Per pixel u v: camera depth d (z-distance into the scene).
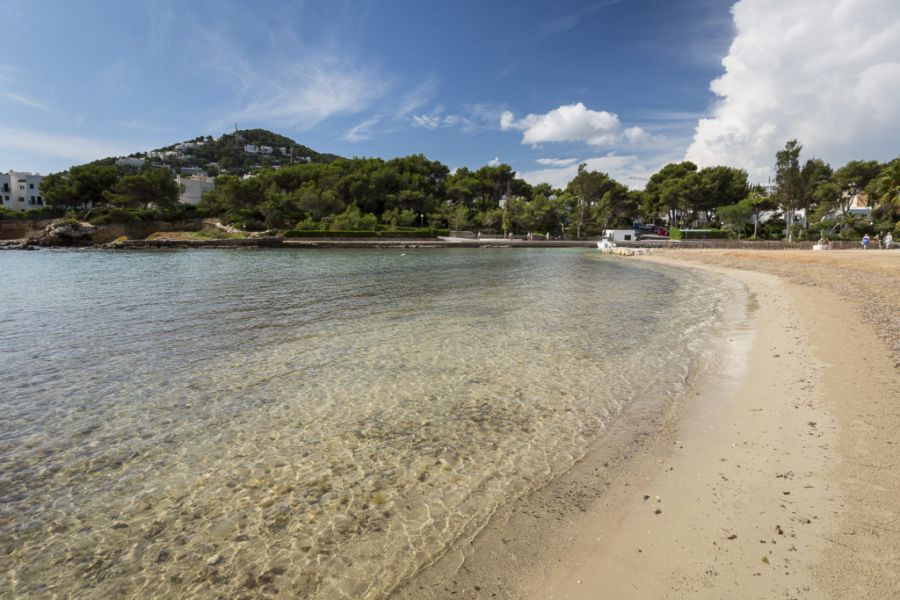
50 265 34.47
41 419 7.05
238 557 4.09
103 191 82.06
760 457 5.52
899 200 55.81
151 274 27.72
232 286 22.16
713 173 86.69
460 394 8.10
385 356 10.43
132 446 6.20
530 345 11.47
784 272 30.09
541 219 89.69
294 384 8.58
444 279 26.08
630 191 107.31
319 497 5.00
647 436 6.38
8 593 3.69
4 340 11.62
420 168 109.81
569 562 3.87
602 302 18.31
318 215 80.56
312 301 17.89
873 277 23.55
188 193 111.12
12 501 4.98
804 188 65.12
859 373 8.20
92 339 11.77
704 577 3.57
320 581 3.77
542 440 6.33
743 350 10.73
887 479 4.74
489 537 4.26
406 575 3.80
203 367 9.56
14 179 95.44
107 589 3.73
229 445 6.22
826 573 3.47
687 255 51.19
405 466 5.65
